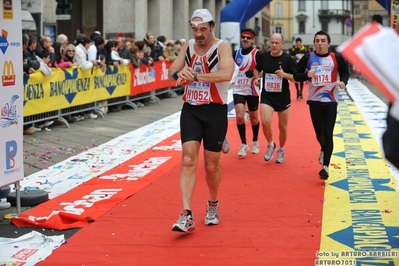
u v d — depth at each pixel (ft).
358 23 310.24
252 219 22.53
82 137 42.29
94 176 30.63
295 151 37.32
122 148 38.83
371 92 88.69
